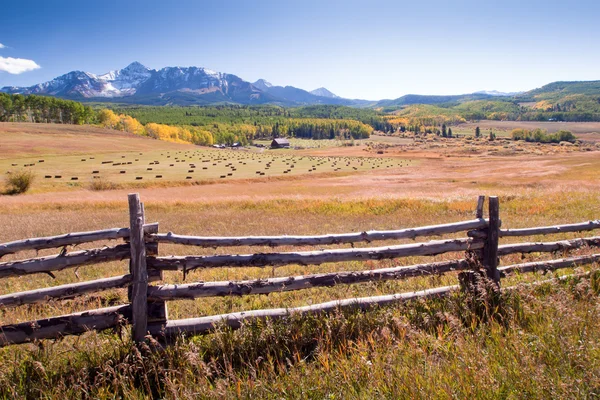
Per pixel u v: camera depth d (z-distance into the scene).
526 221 13.33
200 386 2.88
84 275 8.09
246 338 3.59
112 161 74.56
